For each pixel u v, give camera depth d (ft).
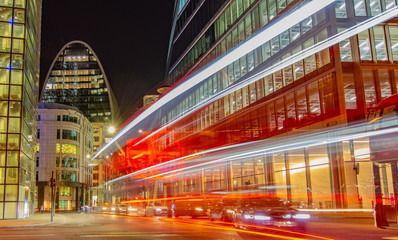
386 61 118.52
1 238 52.29
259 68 151.94
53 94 554.87
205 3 211.00
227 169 171.83
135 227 71.26
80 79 567.18
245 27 163.53
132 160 311.47
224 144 176.55
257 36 152.15
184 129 226.99
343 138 113.39
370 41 119.03
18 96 132.57
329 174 116.78
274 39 144.56
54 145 295.07
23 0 137.90
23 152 135.54
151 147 287.07
